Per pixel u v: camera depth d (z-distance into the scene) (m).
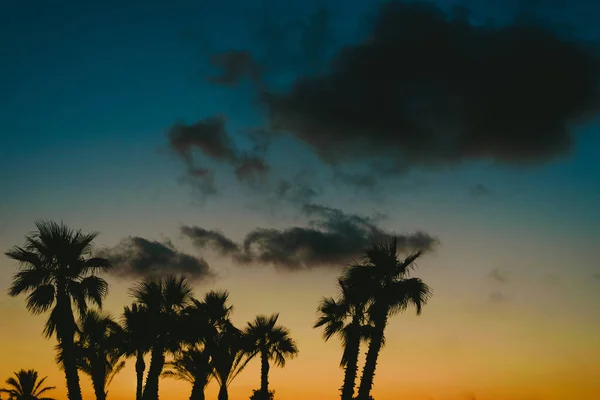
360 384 36.09
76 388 35.44
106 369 49.03
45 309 35.34
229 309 46.88
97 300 36.00
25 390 56.19
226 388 48.59
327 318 40.59
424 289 36.66
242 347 49.78
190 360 47.91
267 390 50.78
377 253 37.91
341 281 40.62
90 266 36.78
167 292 44.41
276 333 51.97
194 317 44.72
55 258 36.31
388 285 37.09
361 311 39.78
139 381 45.59
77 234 37.16
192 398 45.31
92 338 47.59
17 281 35.50
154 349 43.03
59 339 36.34
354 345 39.50
